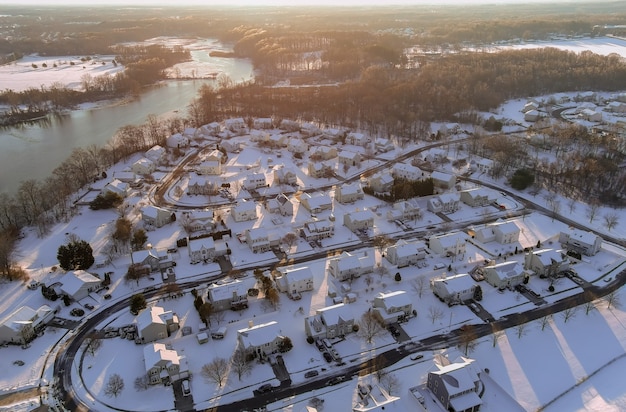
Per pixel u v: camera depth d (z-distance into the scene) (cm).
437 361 11988
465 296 14550
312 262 16538
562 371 12088
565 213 19925
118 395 11256
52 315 13862
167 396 11281
